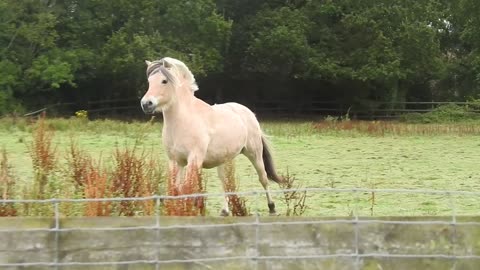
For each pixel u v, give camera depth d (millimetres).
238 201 8453
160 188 8289
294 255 6297
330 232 6336
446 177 14219
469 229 6402
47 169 8867
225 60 43750
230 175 9078
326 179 13641
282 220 6352
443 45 51531
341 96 45469
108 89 42094
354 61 42250
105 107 42188
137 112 42344
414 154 19219
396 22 42344
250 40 42812
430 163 16922
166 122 8695
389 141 23750
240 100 46969
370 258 6340
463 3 40250
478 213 9734
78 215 7625
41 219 6207
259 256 6270
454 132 28125
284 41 40750
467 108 40594
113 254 6219
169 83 8453
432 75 45469
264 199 10492
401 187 12625
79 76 39188
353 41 42750
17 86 37031
